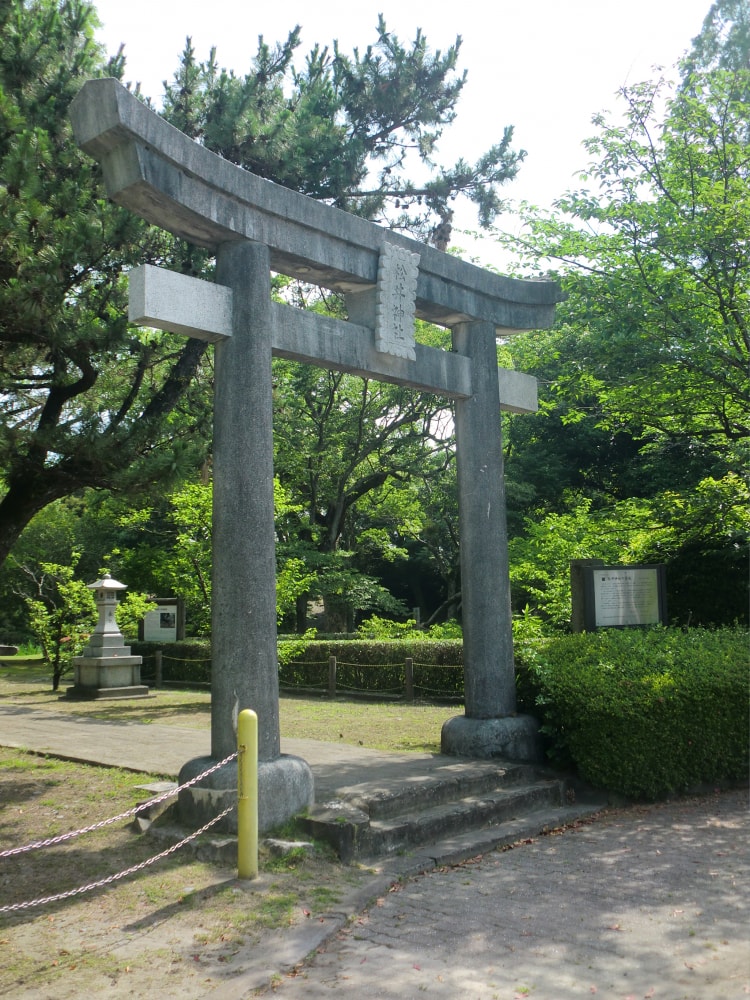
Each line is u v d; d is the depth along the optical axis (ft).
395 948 14.01
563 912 15.66
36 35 26.99
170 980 12.51
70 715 38.96
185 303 18.95
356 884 16.67
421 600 99.14
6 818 20.31
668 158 33.91
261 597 19.29
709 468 57.36
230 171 19.58
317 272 22.57
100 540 80.38
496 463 26.78
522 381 28.71
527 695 26.48
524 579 49.47
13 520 26.58
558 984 12.69
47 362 25.40
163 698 47.24
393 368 23.95
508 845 20.26
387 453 73.10
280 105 36.99
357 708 40.88
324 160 36.63
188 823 18.67
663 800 24.79
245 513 19.34
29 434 22.93
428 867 18.22
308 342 21.56
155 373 33.86
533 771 24.38
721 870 18.19
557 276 35.12
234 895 15.62
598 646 26.76
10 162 20.38
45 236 21.43
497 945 14.12
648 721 23.97
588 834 21.27
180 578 50.70
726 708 25.76
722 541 37.68
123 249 24.77
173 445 23.66
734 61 63.93
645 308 33.01
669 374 34.45
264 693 19.10
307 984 12.65
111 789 22.66
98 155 18.28
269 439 19.92
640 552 40.04
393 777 22.39
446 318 26.84
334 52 43.29
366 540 81.20
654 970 13.17
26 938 13.88
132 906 15.14
